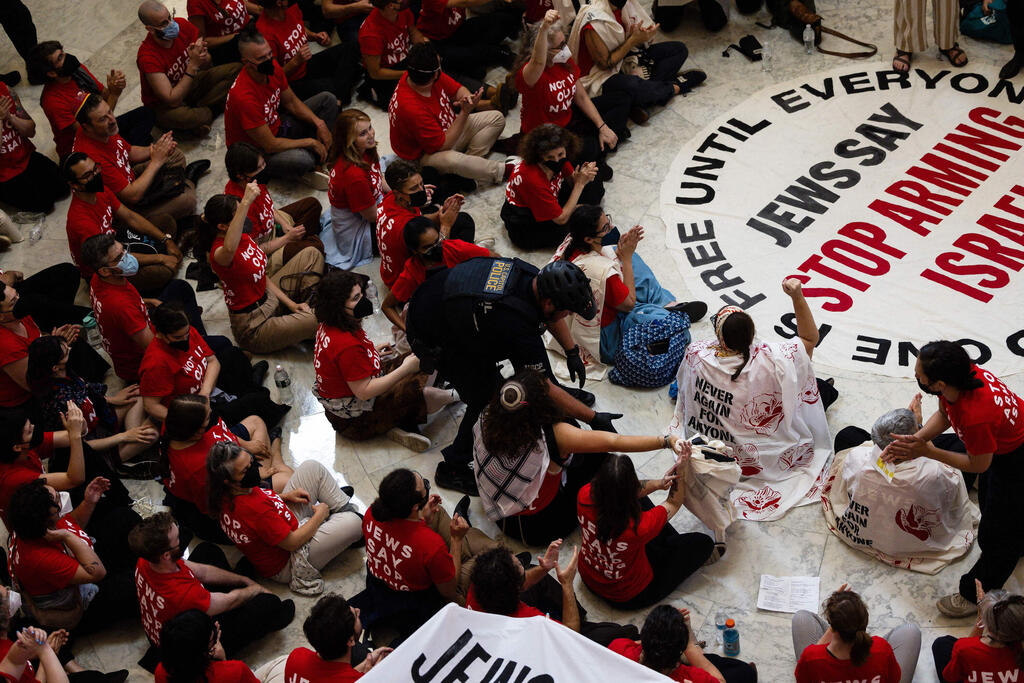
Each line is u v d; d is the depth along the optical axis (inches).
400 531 225.1
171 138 348.5
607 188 361.4
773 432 260.7
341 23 431.2
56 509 233.1
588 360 301.0
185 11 460.1
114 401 293.1
